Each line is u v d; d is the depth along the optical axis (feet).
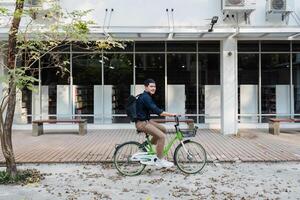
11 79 26.20
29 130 55.06
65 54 55.93
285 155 35.27
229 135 49.52
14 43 27.07
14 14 26.53
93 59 56.44
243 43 57.06
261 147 39.81
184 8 51.78
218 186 25.88
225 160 33.24
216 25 50.52
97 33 45.39
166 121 51.44
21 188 25.63
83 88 56.75
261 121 57.67
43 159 33.73
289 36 49.93
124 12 51.78
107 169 30.94
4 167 31.81
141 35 49.24
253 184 26.32
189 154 29.48
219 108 57.11
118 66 56.65
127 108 28.73
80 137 48.01
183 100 56.90
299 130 54.39
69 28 28.63
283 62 57.47
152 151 28.73
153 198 23.41
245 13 50.83
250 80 57.36
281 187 25.61
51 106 56.75
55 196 23.94
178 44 56.70
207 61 56.90
